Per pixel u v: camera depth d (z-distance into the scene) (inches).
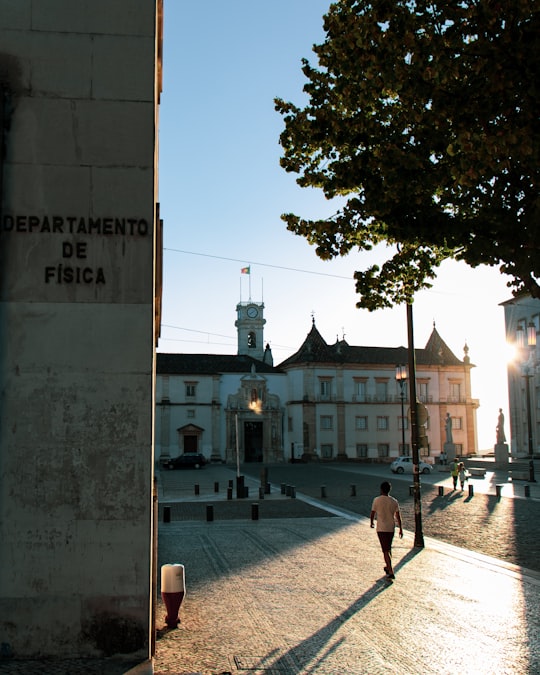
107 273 281.0
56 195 282.0
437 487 1284.4
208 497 1237.1
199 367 2807.6
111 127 286.5
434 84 342.0
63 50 287.7
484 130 338.6
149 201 285.3
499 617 361.4
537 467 1919.3
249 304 3390.7
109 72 288.5
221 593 425.7
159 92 429.1
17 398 272.4
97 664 255.8
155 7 294.2
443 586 443.2
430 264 495.2
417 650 302.8
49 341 275.9
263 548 618.2
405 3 347.6
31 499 268.4
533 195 367.2
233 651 303.3
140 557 268.8
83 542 268.1
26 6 287.9
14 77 284.5
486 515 883.4
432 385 2999.5
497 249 359.9
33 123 284.0
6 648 261.7
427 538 681.0
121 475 272.2
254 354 3344.0
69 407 273.6
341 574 487.5
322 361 2883.9
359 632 332.8
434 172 367.6
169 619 350.3
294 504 1085.8
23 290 277.3
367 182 387.5
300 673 273.3
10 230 279.1
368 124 392.2
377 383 2945.4
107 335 278.2
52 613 263.9
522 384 2412.6
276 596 415.5
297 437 2842.0
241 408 2815.0
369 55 350.9
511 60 315.9
